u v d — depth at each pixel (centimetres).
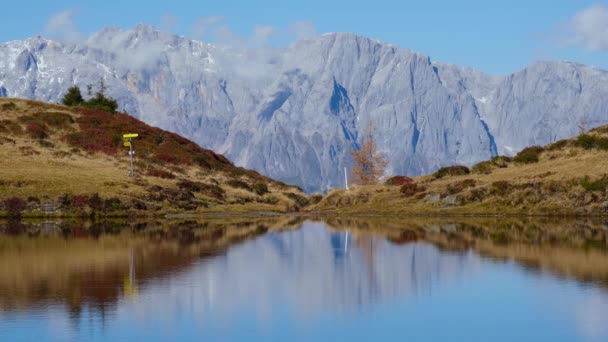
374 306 3416
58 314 3212
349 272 4319
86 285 3828
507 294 3619
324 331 2989
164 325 3062
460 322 3109
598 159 9350
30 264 4497
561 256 4800
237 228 7219
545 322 3086
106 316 3184
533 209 8462
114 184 9438
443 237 6088
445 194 9275
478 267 4422
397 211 9256
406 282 3988
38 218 8294
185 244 5622
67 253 5006
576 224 7181
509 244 5491
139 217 8681
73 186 9062
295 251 5253
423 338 2891
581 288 3728
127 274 4162
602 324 3044
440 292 3706
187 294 3644
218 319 3164
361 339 2878
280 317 3212
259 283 3956
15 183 8812
